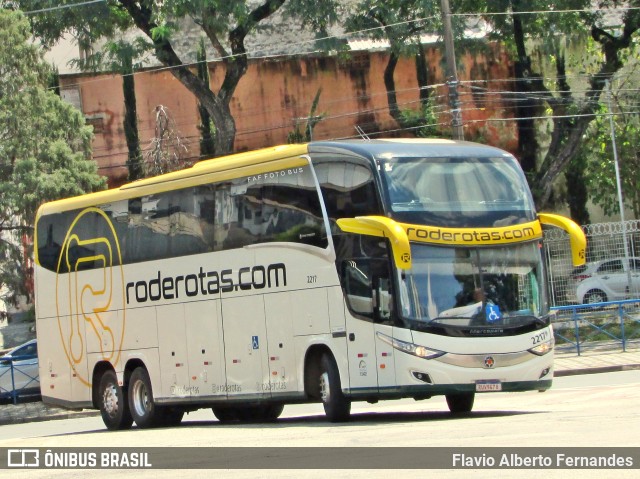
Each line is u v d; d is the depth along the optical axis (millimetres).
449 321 34375
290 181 37688
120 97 97125
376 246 34719
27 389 67625
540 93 91938
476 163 36094
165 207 42562
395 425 32906
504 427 28875
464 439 26109
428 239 34531
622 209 86812
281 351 37781
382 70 98625
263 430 35125
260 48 98188
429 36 96688
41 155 77188
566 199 99375
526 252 35938
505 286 35312
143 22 80688
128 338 44031
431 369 34000
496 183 36156
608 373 54844
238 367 39438
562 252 71125
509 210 36031
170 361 42250
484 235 35312
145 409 43562
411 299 34188
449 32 65312
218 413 47250
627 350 62062
